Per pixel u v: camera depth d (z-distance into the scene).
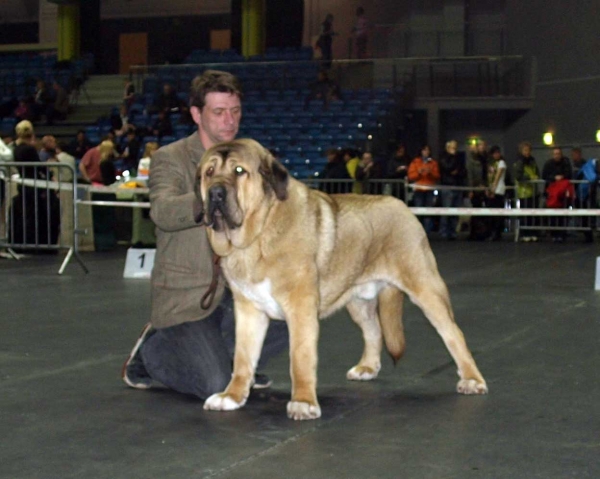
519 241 17.27
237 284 4.16
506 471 3.29
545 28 23.12
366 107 22.09
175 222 4.21
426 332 6.51
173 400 4.46
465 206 19.41
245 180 3.92
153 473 3.28
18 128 12.51
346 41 26.58
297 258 4.04
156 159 4.47
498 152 17.41
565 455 3.49
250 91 23.38
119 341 6.16
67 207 13.39
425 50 25.61
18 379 4.98
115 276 10.26
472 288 9.27
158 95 23.03
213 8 30.75
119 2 31.44
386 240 4.55
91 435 3.80
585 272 10.95
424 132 23.94
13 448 3.62
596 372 5.08
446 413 4.17
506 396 4.51
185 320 4.41
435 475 3.25
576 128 22.31
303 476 3.24
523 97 23.33
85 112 25.14
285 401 4.43
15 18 31.44
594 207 17.41
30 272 10.66
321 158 20.44
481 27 25.23
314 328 4.08
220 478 3.22
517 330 6.58
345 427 3.92
